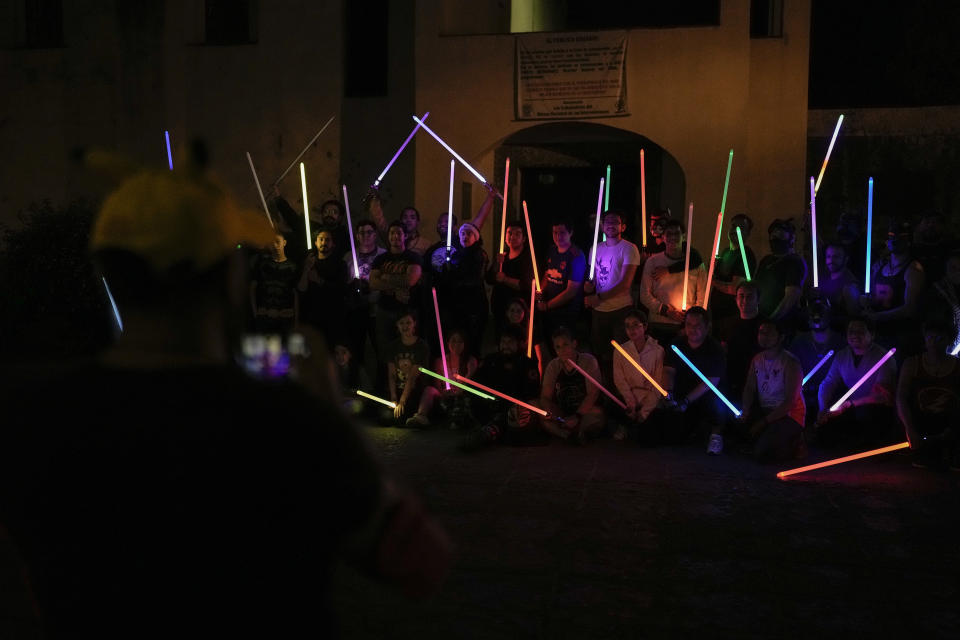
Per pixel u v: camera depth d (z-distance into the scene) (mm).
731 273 7941
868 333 6410
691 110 10938
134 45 13070
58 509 1182
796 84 11266
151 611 1163
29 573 1246
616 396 6980
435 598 3773
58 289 9797
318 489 1185
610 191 13055
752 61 11320
